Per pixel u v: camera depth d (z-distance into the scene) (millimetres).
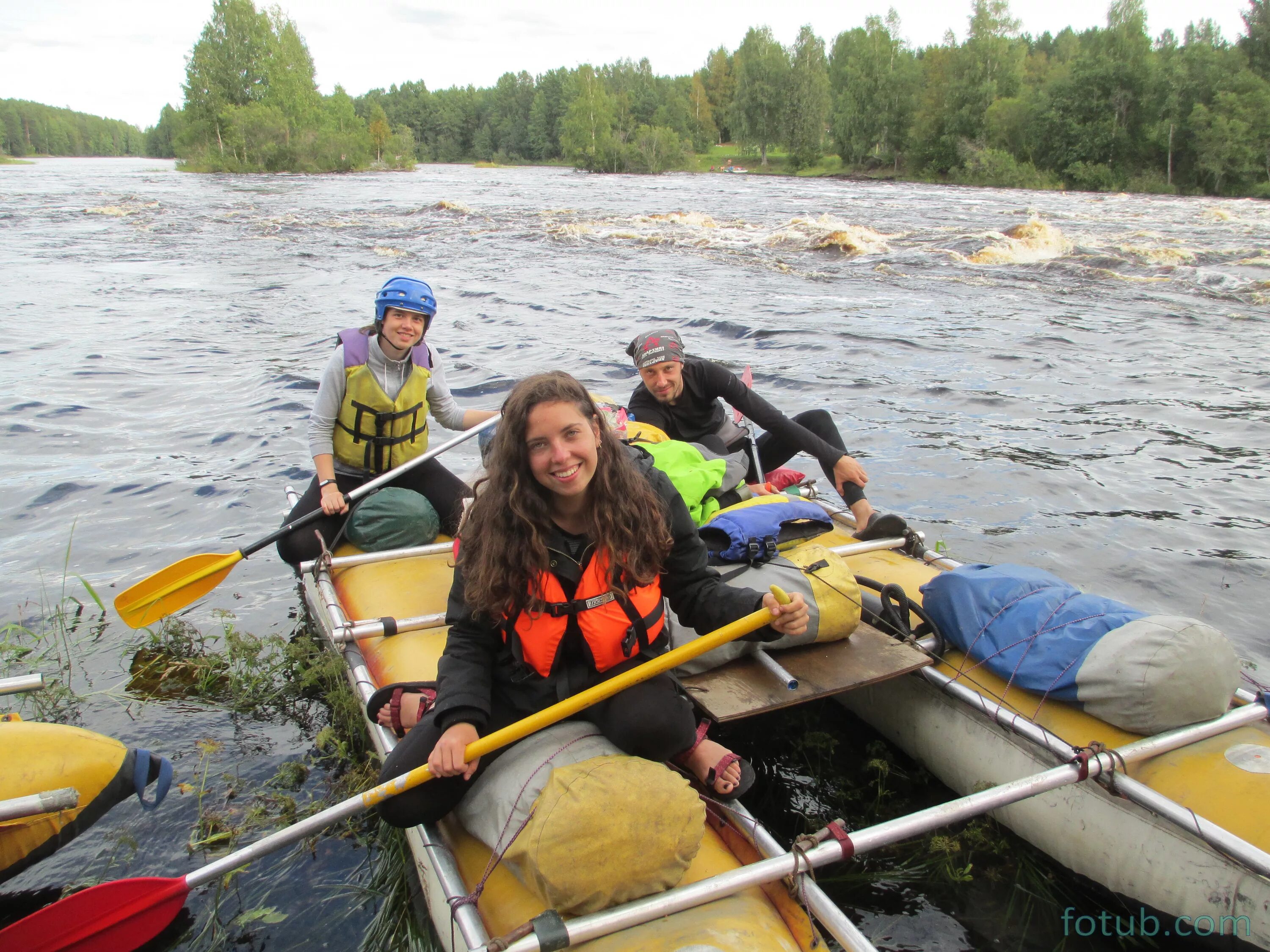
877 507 5359
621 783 1896
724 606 2340
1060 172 45344
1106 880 2322
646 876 1863
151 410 7305
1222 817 2096
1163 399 7512
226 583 4457
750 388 4020
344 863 2566
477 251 17469
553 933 1777
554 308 11719
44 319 10930
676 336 4070
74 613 4133
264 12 57281
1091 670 2395
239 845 2652
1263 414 7094
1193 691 2270
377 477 4137
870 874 2475
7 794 2307
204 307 11859
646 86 89312
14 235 19531
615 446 2186
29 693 3457
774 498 3367
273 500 5461
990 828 2615
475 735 2102
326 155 56656
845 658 2668
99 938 2152
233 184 41281
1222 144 37469
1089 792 2338
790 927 1974
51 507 5348
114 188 36844
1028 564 4598
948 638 2816
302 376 8312
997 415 7133
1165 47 45125
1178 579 4430
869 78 57750
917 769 2926
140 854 2627
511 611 2156
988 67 50844
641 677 2113
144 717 3338
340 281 14023
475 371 8469
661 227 21312
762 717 3205
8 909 2426
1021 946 2238
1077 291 12633
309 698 3463
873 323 10578
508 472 2109
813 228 19094
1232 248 15859
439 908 2158
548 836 1825
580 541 2184
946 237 17703
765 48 70938
